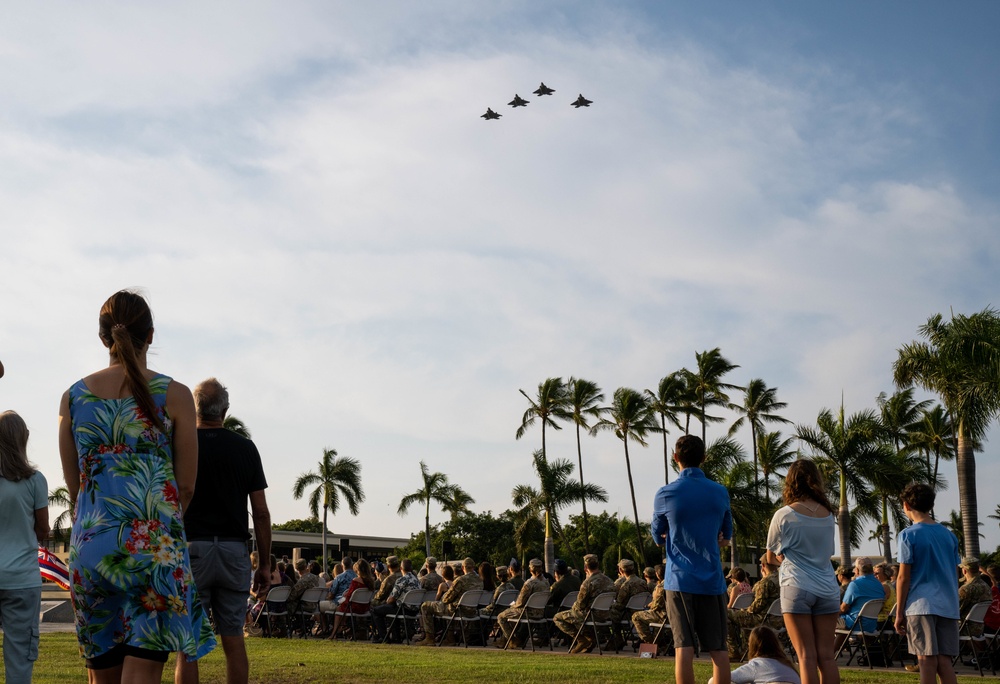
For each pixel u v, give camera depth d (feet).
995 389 103.96
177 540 12.69
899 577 23.91
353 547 290.97
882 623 45.78
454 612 57.47
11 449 21.08
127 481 12.47
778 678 21.16
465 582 57.82
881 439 143.13
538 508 186.39
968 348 107.96
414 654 45.03
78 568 12.29
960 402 110.01
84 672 31.68
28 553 21.09
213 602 20.74
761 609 46.16
